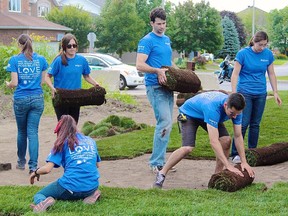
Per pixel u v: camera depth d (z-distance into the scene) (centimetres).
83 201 598
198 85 814
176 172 813
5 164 858
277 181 747
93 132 1195
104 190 667
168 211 568
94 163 604
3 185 730
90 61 2855
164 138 795
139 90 2805
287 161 885
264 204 606
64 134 596
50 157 594
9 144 1123
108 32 5488
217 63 7125
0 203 606
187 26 5869
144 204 603
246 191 673
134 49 5678
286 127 1210
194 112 692
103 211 571
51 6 6462
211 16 5875
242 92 867
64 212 567
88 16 5634
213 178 687
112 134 1194
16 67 808
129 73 2803
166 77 771
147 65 773
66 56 838
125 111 1688
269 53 872
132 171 827
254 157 837
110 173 815
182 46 5928
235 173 680
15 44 2014
